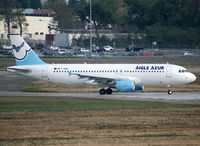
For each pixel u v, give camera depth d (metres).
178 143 108.94
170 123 137.75
